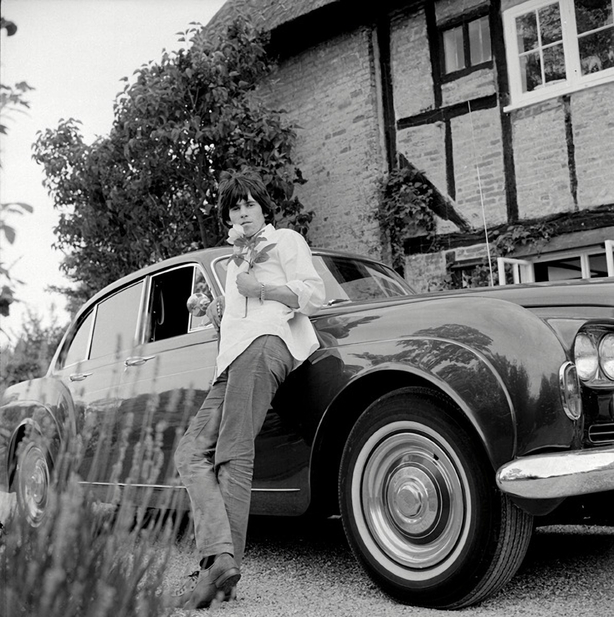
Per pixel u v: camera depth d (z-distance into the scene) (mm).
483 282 8500
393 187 9234
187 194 9188
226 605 2582
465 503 2438
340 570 3127
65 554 1596
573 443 2311
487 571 2391
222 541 2512
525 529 2418
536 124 8250
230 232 2936
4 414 4242
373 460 2691
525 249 8219
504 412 2338
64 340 4520
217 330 3088
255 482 3025
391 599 2623
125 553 1734
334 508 3023
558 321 2492
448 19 8922
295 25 9750
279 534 4078
